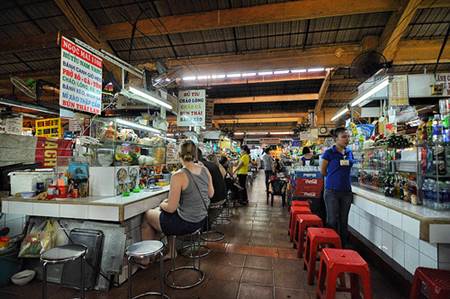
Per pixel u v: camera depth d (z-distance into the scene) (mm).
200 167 2387
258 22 4758
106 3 4910
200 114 5949
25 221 2916
